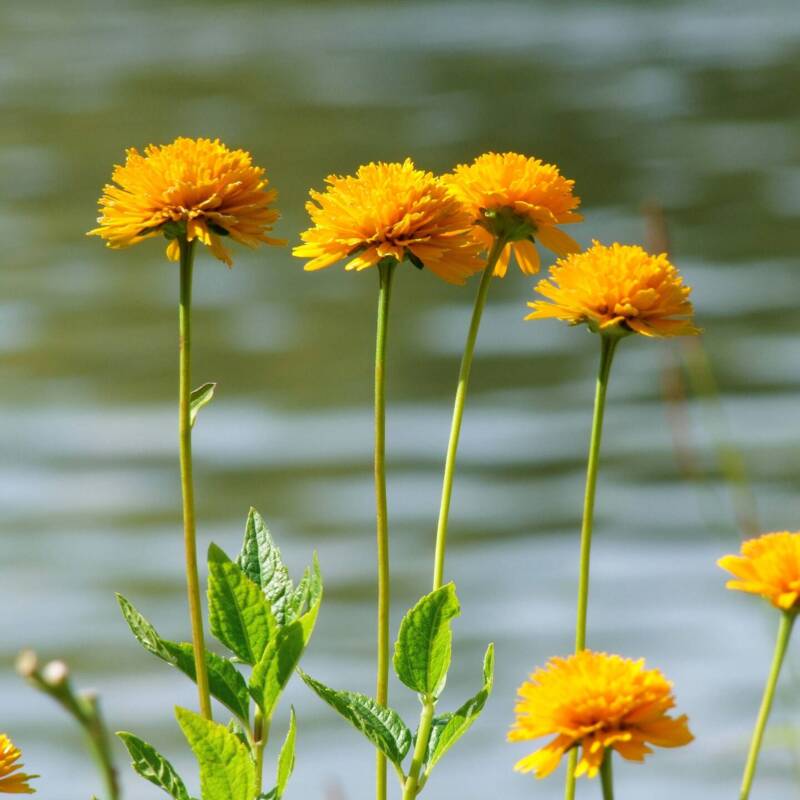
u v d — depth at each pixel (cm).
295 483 1530
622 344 1903
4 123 2939
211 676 299
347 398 1747
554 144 2680
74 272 2203
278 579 315
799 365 1736
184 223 288
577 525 1412
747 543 277
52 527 1433
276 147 2673
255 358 1873
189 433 288
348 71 3359
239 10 4159
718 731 1016
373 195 301
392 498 1486
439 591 295
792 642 1075
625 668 248
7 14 4175
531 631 1213
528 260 333
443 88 3164
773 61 3312
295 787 961
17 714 1121
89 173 2589
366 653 1155
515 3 4212
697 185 2434
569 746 242
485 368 1820
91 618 1248
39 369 1859
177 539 1405
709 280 2044
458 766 1005
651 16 3947
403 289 2120
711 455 1505
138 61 3509
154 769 289
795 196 2372
